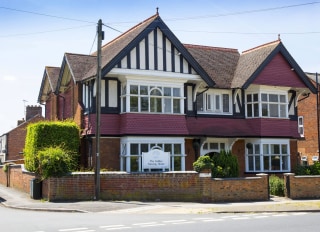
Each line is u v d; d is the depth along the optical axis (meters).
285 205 18.42
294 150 28.80
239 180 20.41
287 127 27.50
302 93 29.84
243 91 27.56
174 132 23.95
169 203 19.08
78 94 25.33
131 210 16.80
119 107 23.92
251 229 11.69
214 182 19.91
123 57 22.64
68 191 19.75
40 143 22.69
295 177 21.81
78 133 23.88
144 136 23.23
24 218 14.40
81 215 15.35
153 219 14.02
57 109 29.81
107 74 22.84
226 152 23.83
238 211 16.42
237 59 30.00
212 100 26.95
